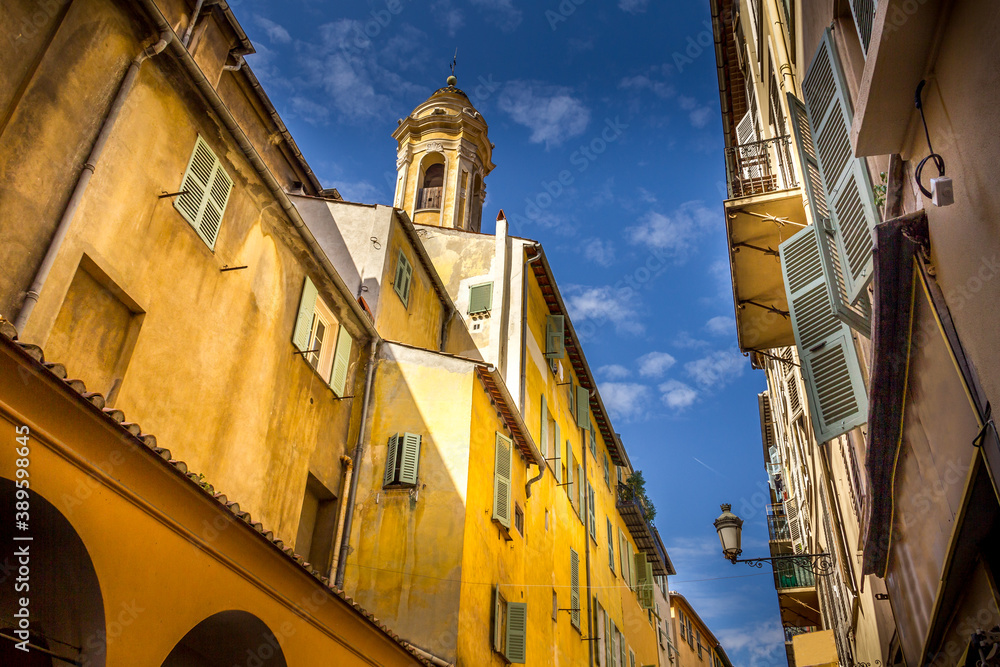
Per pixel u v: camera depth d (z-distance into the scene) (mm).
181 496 6484
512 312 20062
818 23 9391
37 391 5316
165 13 11062
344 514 12508
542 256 21219
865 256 7754
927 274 5957
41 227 7469
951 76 5438
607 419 26375
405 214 16453
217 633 7453
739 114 24109
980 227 4996
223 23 12461
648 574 29359
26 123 7449
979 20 4898
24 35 7578
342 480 12766
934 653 8469
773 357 14648
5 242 7062
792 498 29656
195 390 9445
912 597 8781
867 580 13562
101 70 8445
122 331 8570
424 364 14133
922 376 6520
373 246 15719
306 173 17891
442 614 11750
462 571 12164
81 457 5613
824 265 8938
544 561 17391
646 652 27672
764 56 15492
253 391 10602
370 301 14969
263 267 11172
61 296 7547
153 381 8766
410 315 16594
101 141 8227
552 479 19703
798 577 25391
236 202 10703
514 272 20703
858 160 7777
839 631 20344
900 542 8656
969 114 5125
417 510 12695
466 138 28625
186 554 6492
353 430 13281
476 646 12281
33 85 7570
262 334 10969
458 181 27453
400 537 12477
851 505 13430
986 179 4867
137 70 8867
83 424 5641
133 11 8883
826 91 8680
